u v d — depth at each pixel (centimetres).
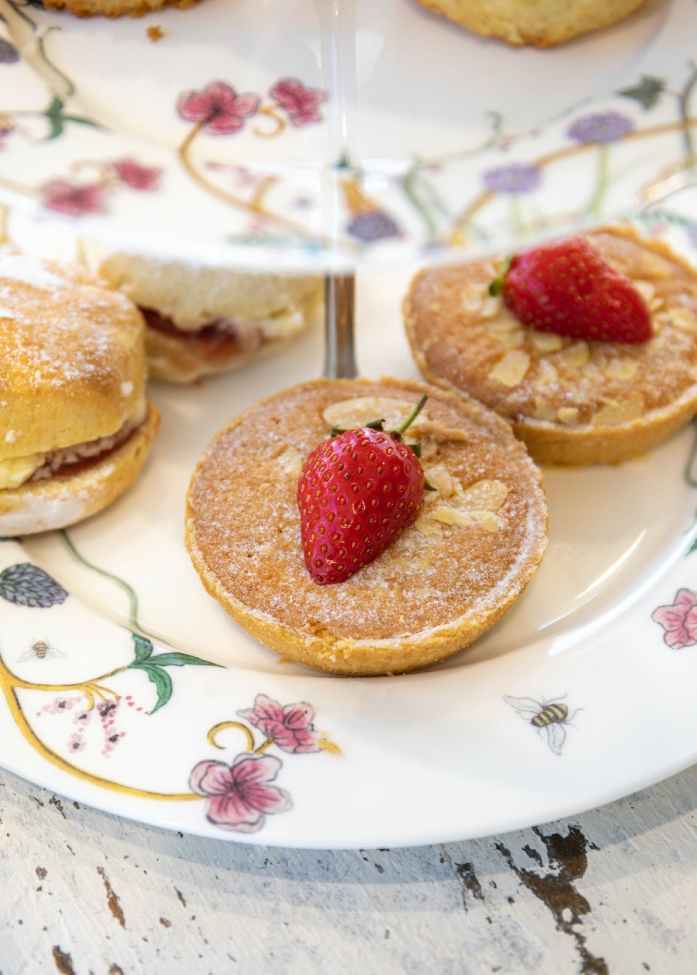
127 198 38
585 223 37
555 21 40
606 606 43
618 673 41
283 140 39
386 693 41
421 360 47
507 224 37
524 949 39
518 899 39
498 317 47
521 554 42
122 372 44
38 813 40
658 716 40
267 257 37
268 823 39
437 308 48
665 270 48
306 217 37
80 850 40
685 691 41
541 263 46
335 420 45
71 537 45
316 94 40
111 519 45
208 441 47
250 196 38
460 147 39
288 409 45
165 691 41
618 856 40
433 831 38
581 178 38
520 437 46
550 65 40
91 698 40
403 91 40
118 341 45
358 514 41
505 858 40
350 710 40
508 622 43
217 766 39
